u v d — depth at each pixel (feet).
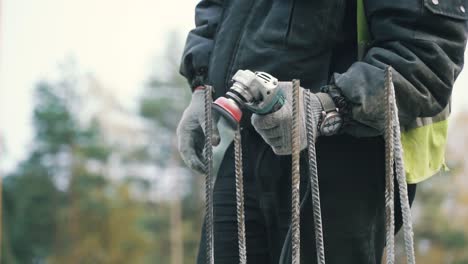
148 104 276.00
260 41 16.39
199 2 18.62
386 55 15.42
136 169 272.92
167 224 263.08
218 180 17.43
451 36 15.62
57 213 232.12
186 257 261.03
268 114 15.07
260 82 14.92
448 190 220.64
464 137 222.69
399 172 14.53
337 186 16.03
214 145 16.96
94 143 252.62
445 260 215.92
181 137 17.42
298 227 14.56
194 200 266.98
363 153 16.08
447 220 217.77
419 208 220.84
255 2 16.72
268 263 17.13
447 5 15.55
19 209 231.09
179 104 278.05
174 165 270.87
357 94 15.16
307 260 16.06
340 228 16.02
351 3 16.28
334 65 16.49
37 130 251.19
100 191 236.22
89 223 229.25
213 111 15.47
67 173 241.35
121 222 228.63
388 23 15.61
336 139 16.07
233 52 16.72
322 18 16.11
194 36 18.21
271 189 16.70
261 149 16.80
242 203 14.89
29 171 237.04
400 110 15.34
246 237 17.08
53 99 254.68
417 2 15.43
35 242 229.66
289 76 16.19
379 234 16.48
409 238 14.33
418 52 15.40
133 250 228.22
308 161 15.67
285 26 16.20
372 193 16.16
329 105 15.30
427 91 15.42
